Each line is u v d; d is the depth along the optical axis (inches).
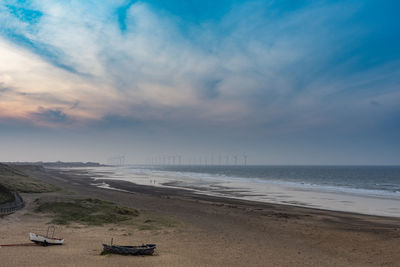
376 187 3983.8
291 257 920.9
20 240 975.6
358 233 1270.9
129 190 3097.9
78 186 3348.9
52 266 684.7
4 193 1592.0
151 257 817.5
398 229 1349.7
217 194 2827.3
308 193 2972.4
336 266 845.2
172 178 5467.5
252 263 832.3
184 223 1409.9
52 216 1403.8
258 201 2341.3
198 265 765.9
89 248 904.9
